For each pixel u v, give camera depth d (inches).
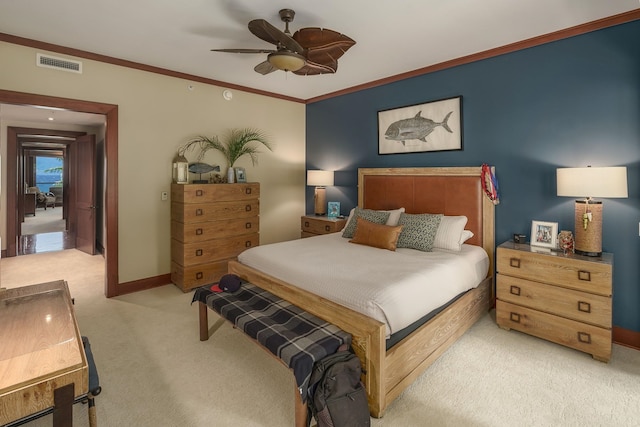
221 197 158.4
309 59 111.7
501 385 83.3
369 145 176.1
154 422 70.7
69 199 265.1
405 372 78.8
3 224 209.2
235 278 105.5
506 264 111.1
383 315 75.0
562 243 106.3
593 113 107.3
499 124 129.2
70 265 194.2
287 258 110.7
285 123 202.7
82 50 129.6
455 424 70.5
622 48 101.3
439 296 92.9
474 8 96.8
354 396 64.7
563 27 109.3
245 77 164.6
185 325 116.8
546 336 103.0
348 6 95.8
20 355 48.4
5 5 96.2
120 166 142.9
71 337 54.2
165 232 158.4
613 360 94.7
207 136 168.4
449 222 129.9
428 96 149.9
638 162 100.0
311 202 213.0
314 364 66.3
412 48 126.9
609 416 72.6
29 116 198.5
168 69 152.3
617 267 105.1
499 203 130.8
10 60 116.3
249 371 89.6
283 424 70.5
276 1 93.7
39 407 42.9
